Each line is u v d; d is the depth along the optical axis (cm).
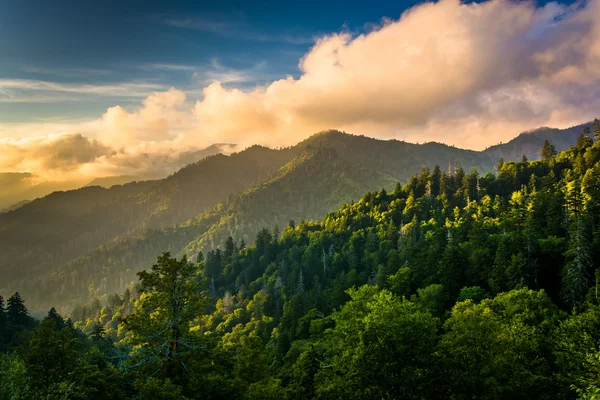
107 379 3027
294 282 14900
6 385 2291
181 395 2677
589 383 2330
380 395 2500
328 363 4006
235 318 14712
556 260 7244
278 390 3369
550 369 3512
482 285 7619
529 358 3525
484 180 18125
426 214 17462
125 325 3247
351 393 2667
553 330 4069
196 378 3105
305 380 4178
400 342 2600
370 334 2670
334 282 12194
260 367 4834
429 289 7019
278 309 13612
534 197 12200
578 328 3588
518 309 4722
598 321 3591
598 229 7544
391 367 2553
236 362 4625
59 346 3062
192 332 3416
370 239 15700
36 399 2370
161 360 3175
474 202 16188
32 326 12044
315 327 7969
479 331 2953
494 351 2952
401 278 8125
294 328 9600
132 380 3244
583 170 14012
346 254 15550
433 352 2672
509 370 3047
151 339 3206
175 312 3325
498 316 4531
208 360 3397
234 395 3247
